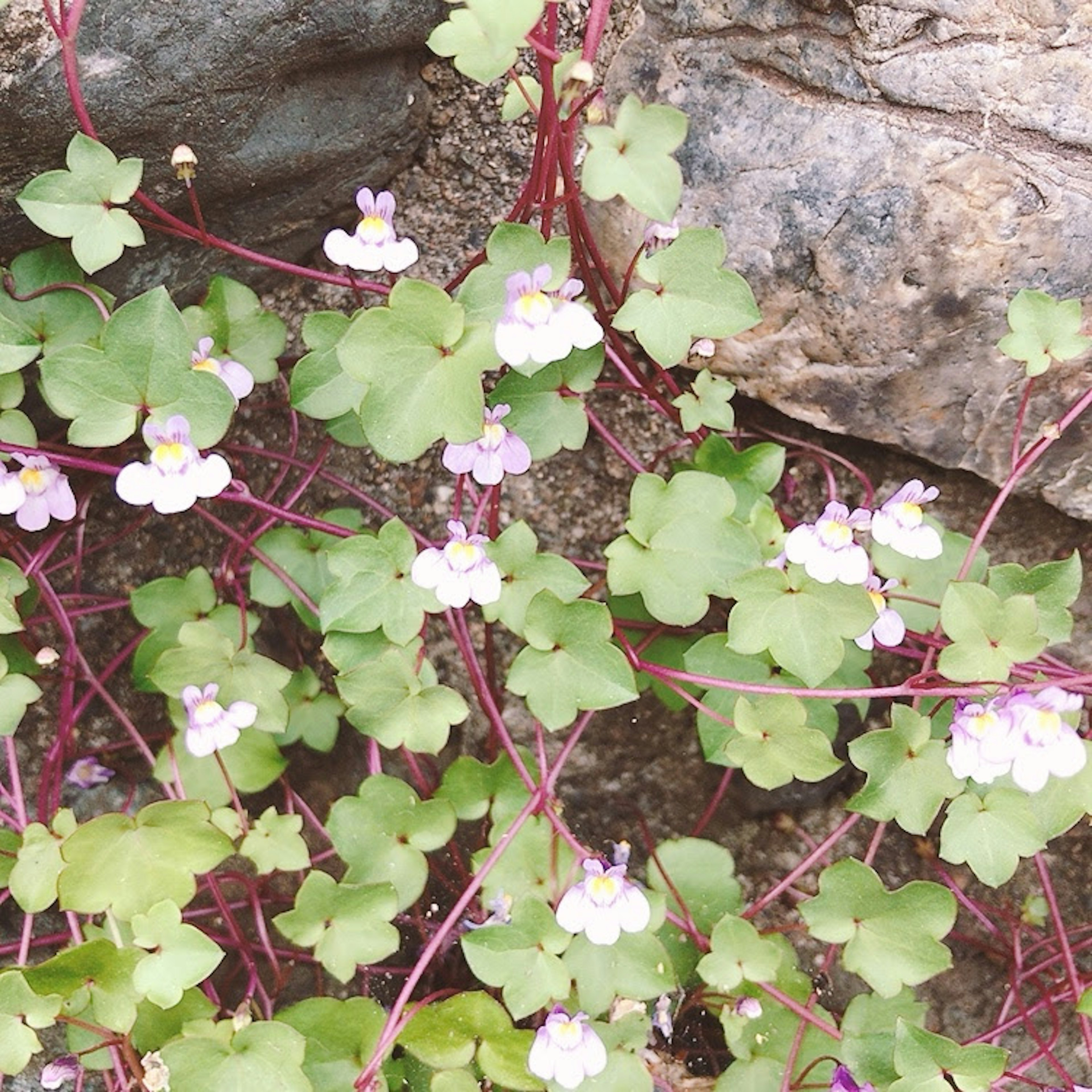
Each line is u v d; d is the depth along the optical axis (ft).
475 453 0.51
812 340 0.57
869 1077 0.50
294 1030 0.47
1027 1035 0.63
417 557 0.51
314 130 0.55
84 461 0.53
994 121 0.53
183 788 0.55
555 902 0.52
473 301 0.49
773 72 0.55
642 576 0.52
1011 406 0.57
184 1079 0.47
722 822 0.64
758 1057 0.53
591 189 0.45
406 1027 0.49
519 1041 0.49
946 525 0.62
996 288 0.54
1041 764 0.48
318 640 0.62
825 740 0.51
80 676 0.58
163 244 0.55
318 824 0.58
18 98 0.47
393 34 0.54
